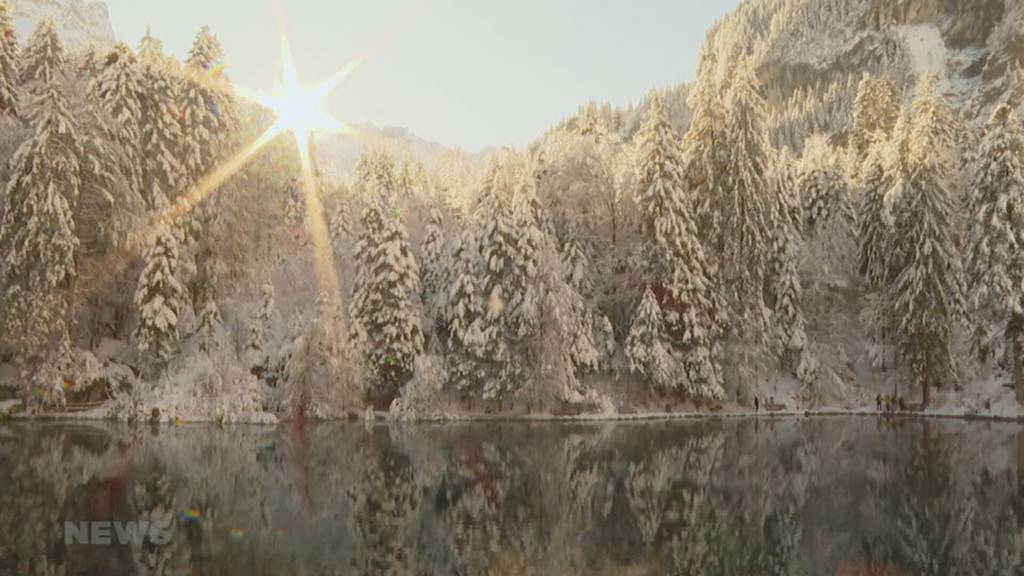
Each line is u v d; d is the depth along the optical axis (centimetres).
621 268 4509
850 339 4944
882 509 1529
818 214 5400
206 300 3819
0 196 3297
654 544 1218
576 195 4538
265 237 4531
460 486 1741
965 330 4559
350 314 3803
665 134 4303
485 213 3969
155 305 3316
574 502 1567
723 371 4331
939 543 1257
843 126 15275
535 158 5138
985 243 4250
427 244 4475
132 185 3625
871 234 4969
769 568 1092
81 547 1134
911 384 4603
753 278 4394
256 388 3375
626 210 4609
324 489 1670
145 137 3900
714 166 4538
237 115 4516
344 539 1221
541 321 3797
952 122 5556
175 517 1360
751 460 2242
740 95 4509
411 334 3756
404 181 6856
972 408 4316
